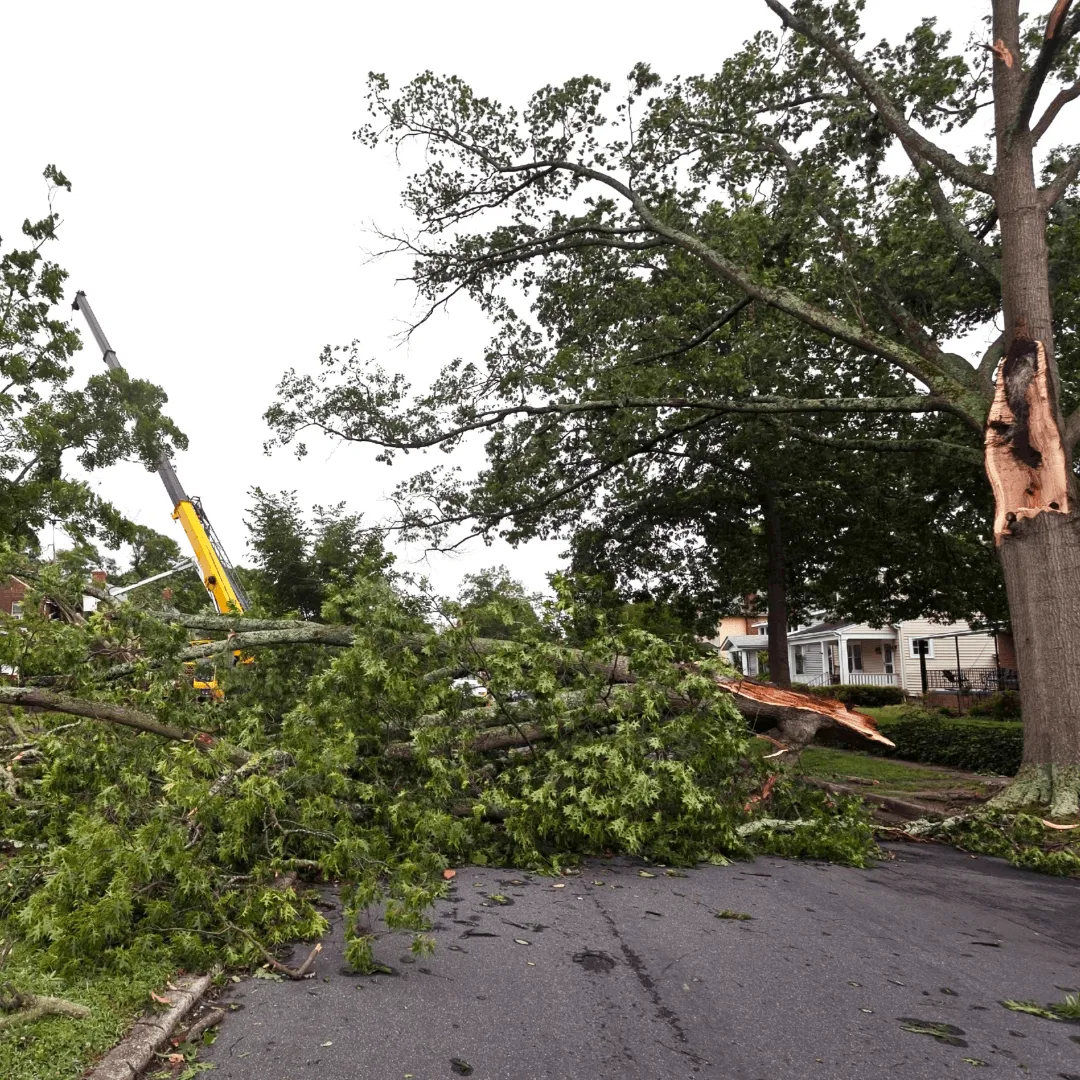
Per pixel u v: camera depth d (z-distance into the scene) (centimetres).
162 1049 330
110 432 1853
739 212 1376
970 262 1375
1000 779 1354
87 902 413
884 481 1786
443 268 1700
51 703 684
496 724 799
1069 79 1295
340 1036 344
